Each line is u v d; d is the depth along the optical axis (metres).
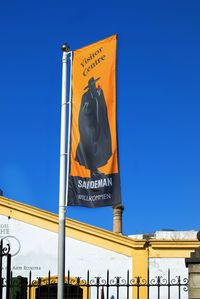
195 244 27.25
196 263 13.84
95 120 14.98
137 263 27.39
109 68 15.16
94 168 14.71
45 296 27.55
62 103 15.55
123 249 27.80
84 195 14.66
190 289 13.73
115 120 14.87
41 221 28.69
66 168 15.17
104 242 28.05
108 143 14.75
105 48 15.32
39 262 28.14
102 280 26.30
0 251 13.25
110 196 14.48
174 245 27.39
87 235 28.22
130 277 27.34
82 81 15.40
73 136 15.15
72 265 27.91
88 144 14.89
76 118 15.23
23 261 28.19
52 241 28.39
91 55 15.45
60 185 15.03
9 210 28.92
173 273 27.09
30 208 28.78
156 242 27.53
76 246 28.19
